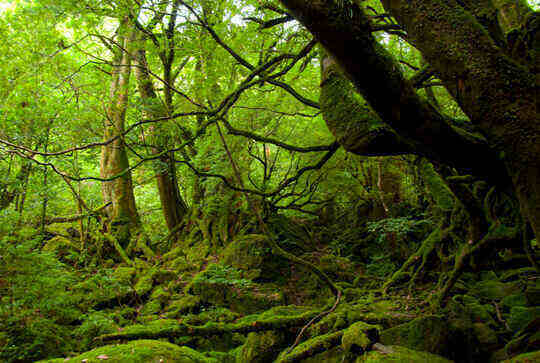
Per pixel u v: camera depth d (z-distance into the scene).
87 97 7.79
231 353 4.54
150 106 8.76
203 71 5.63
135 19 5.12
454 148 1.60
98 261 8.72
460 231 4.97
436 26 1.33
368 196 10.33
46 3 5.32
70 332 4.85
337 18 1.24
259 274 7.38
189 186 11.77
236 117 7.05
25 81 6.56
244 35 4.89
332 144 4.23
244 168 9.04
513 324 3.52
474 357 3.22
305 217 11.25
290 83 6.07
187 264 8.51
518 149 1.25
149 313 6.25
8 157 7.88
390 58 1.40
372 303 5.05
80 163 9.67
